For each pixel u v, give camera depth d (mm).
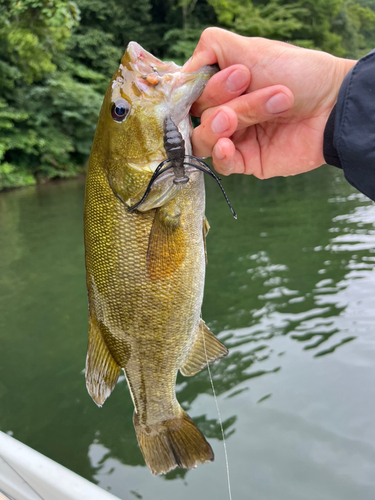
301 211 1796
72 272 1285
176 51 4332
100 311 260
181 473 517
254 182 2824
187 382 670
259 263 1188
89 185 253
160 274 247
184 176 226
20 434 610
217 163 234
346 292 926
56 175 3525
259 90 225
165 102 232
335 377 639
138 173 236
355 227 1446
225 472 505
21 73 3109
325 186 2367
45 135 3406
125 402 674
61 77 3561
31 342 872
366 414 563
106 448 573
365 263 1092
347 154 222
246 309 892
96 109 3592
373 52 219
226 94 232
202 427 572
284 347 730
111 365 268
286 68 246
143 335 256
